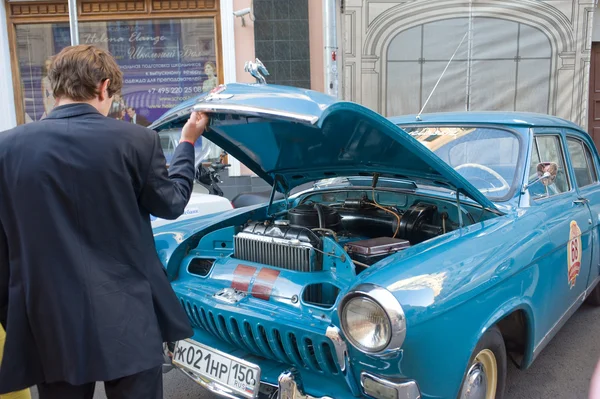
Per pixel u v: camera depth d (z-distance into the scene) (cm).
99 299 157
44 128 161
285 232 239
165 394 300
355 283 183
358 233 292
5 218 160
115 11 798
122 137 163
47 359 158
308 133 233
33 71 822
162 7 795
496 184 283
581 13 741
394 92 770
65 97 171
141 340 163
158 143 174
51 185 156
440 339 177
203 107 202
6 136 164
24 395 230
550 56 755
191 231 278
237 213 315
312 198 346
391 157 244
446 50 760
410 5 747
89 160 157
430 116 345
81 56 169
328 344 186
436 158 222
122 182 161
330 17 595
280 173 310
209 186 536
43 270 155
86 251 158
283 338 197
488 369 221
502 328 246
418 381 176
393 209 293
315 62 778
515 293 219
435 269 189
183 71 815
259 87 215
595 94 845
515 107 768
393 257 204
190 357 231
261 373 211
